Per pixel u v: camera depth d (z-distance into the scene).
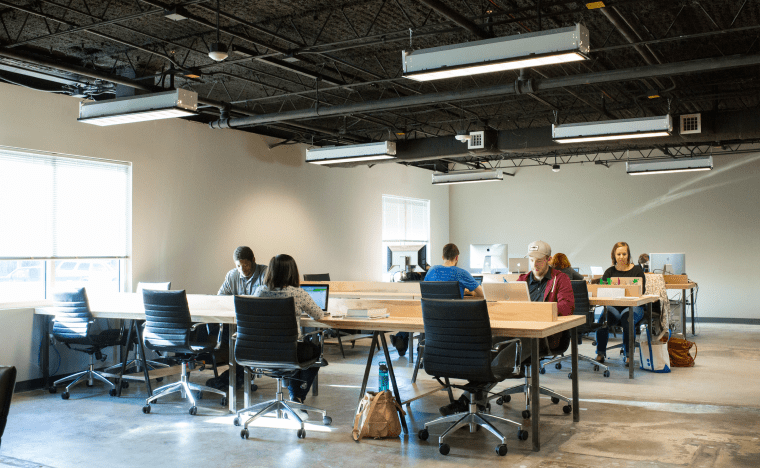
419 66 4.76
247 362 4.43
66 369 6.71
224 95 9.24
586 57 4.30
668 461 3.73
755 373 6.70
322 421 4.78
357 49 7.39
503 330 3.98
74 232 7.00
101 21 5.71
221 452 4.05
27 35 6.79
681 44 7.41
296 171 10.41
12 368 2.27
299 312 4.61
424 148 10.29
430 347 4.00
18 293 6.48
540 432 4.39
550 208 14.40
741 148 12.66
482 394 4.68
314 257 10.77
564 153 12.98
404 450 4.04
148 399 5.21
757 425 4.54
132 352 7.38
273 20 6.46
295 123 8.98
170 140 8.14
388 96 9.41
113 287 7.48
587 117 10.92
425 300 3.98
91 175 7.19
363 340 9.75
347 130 11.49
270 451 4.06
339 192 11.45
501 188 14.94
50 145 6.68
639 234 13.54
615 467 3.63
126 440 4.36
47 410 5.29
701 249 12.98
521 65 4.52
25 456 4.00
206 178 8.67
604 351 7.31
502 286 4.68
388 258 9.42
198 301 5.87
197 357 5.44
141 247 7.71
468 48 4.56
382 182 12.69
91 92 8.13
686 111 10.48
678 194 13.20
